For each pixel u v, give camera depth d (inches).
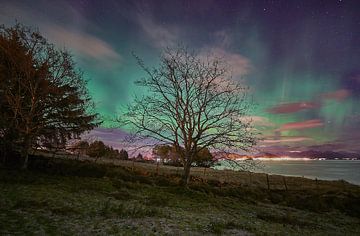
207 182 1211.2
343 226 691.4
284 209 864.3
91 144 1272.1
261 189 1196.5
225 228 476.7
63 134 1093.8
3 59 947.3
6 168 877.8
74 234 346.6
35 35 991.6
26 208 451.5
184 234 404.5
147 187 913.5
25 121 932.0
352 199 1072.8
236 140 864.9
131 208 562.3
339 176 4069.9
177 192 873.5
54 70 1011.9
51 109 1017.5
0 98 935.0
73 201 562.9
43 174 902.4
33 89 951.6
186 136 937.5
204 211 645.9
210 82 925.8
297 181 1866.4
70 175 968.3
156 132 922.7
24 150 921.5
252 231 474.6
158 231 405.4
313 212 876.0
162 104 922.1
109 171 1082.1
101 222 421.7
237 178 1711.4
